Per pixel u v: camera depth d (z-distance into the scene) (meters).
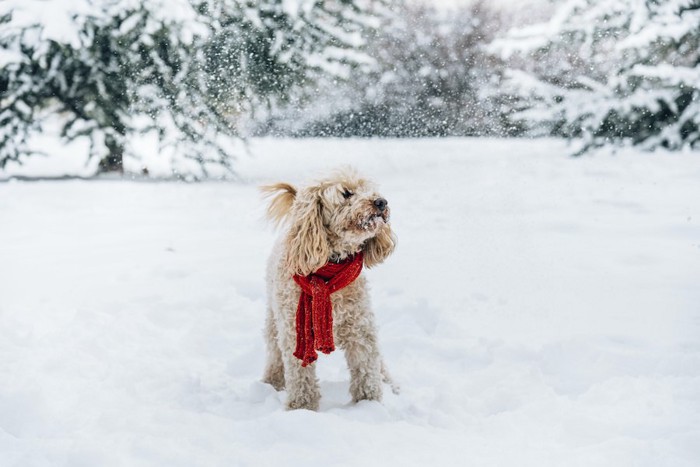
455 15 27.12
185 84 12.52
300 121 22.48
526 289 5.86
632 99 14.95
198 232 8.59
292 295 3.81
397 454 3.08
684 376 3.86
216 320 5.32
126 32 11.58
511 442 3.23
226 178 13.19
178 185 12.41
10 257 7.15
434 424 3.57
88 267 6.74
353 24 13.91
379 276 6.38
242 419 3.71
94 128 12.41
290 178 12.88
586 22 14.79
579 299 5.54
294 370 3.79
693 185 11.03
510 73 15.99
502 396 3.84
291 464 2.98
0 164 12.16
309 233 3.69
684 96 15.27
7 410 3.52
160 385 4.03
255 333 5.12
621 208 9.48
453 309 5.42
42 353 4.34
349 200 3.76
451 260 6.92
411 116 24.14
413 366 4.43
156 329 5.07
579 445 3.17
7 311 5.23
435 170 13.88
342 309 3.75
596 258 6.86
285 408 3.79
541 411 3.56
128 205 10.43
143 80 12.41
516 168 13.62
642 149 15.50
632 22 14.44
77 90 12.29
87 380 4.02
